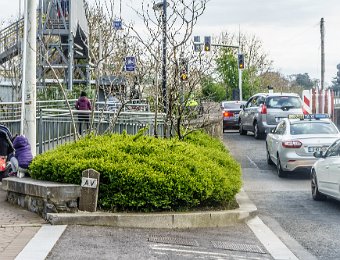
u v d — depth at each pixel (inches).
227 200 465.7
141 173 421.7
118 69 796.6
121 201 418.6
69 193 411.8
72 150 471.5
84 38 1165.1
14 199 460.4
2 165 528.7
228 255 348.2
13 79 1166.3
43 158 456.4
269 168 800.9
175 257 335.6
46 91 984.3
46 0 1058.7
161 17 812.0
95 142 494.9
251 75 2915.8
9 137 540.1
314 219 475.5
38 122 615.8
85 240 362.6
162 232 397.7
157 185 421.4
